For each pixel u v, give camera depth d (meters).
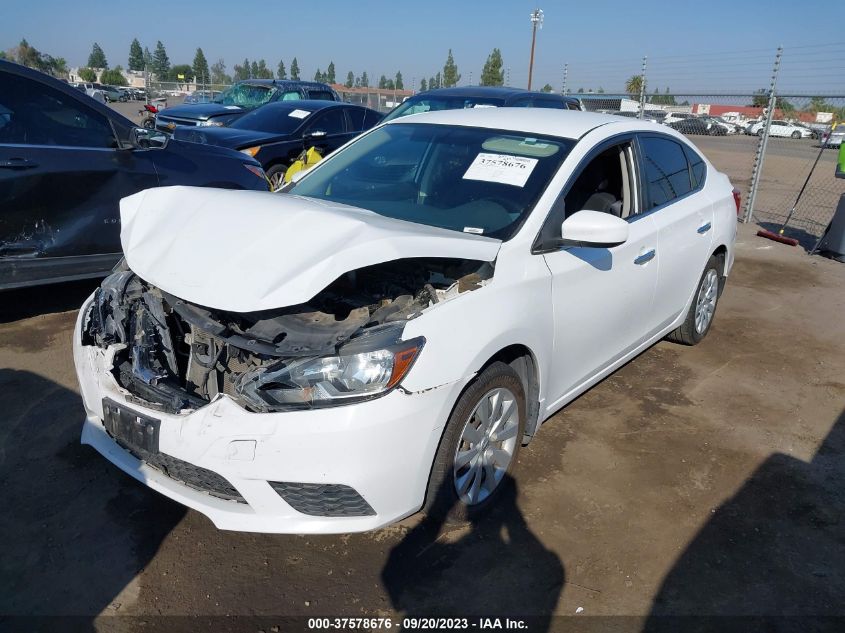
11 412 3.68
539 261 3.06
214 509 2.47
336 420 2.33
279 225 2.66
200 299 2.42
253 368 2.51
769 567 2.84
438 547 2.85
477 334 2.64
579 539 2.95
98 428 2.88
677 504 3.24
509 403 3.00
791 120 16.80
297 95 14.77
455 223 3.21
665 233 4.12
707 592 2.68
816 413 4.26
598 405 4.20
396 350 2.39
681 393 4.44
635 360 4.95
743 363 5.01
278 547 2.81
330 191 3.69
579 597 2.62
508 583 2.67
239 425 2.37
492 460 2.98
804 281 7.39
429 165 3.63
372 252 2.46
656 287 4.10
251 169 6.07
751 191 10.64
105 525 2.88
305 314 2.57
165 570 2.65
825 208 11.84
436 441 2.55
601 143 3.64
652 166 4.18
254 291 2.36
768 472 3.56
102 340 2.86
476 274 2.78
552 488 3.30
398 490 2.49
